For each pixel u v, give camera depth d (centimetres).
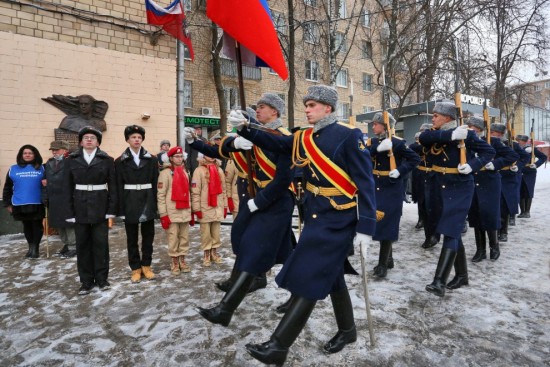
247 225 340
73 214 405
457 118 400
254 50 298
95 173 407
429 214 435
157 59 871
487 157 387
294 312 229
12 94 714
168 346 284
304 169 262
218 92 1346
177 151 461
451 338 289
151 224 450
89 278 409
